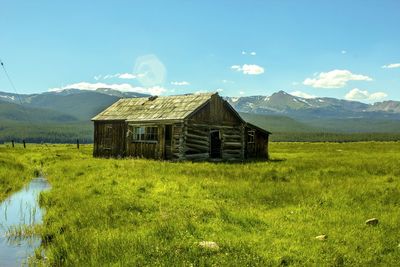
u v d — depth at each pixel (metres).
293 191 18.50
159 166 29.91
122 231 11.89
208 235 11.29
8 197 19.97
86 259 9.82
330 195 17.12
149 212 14.45
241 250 9.98
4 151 57.09
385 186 19.80
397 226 12.51
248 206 15.43
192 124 38.56
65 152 55.16
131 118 41.97
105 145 44.88
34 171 30.38
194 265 9.12
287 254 9.85
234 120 44.03
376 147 77.81
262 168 29.27
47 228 13.09
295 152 61.00
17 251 11.43
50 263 10.24
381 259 9.73
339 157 45.66
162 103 43.19
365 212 14.51
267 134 46.69
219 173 25.45
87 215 13.90
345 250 10.22
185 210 14.26
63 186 21.48
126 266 9.17
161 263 9.26
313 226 12.49
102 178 23.00
